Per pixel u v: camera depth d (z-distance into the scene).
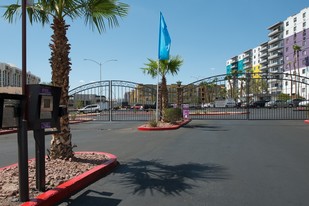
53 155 8.12
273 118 28.34
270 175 7.54
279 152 10.64
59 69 7.91
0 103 4.90
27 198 5.23
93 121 28.33
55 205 5.52
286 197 5.91
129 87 27.58
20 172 5.20
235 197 5.92
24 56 5.95
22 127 5.23
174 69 22.77
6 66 87.69
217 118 29.12
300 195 6.02
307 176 7.43
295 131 17.22
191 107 45.78
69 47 8.09
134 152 10.89
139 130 18.67
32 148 12.52
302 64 109.06
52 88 5.95
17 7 8.88
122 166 8.61
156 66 22.62
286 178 7.26
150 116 35.72
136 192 6.27
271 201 5.69
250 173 7.74
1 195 5.54
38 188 5.80
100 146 12.44
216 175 7.56
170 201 5.74
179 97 26.53
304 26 109.12
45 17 9.40
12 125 5.09
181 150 11.18
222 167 8.41
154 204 5.59
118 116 36.84
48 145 13.22
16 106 5.16
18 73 97.06
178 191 6.32
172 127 18.77
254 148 11.49
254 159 9.47
